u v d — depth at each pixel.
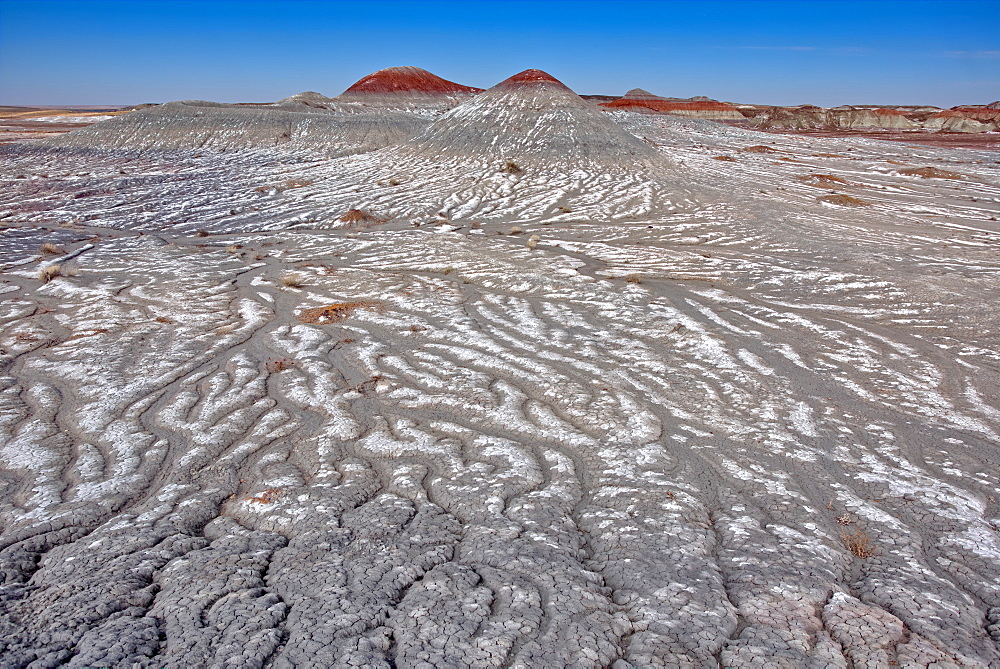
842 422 11.12
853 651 5.78
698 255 23.77
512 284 19.95
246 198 36.94
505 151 47.91
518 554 7.23
